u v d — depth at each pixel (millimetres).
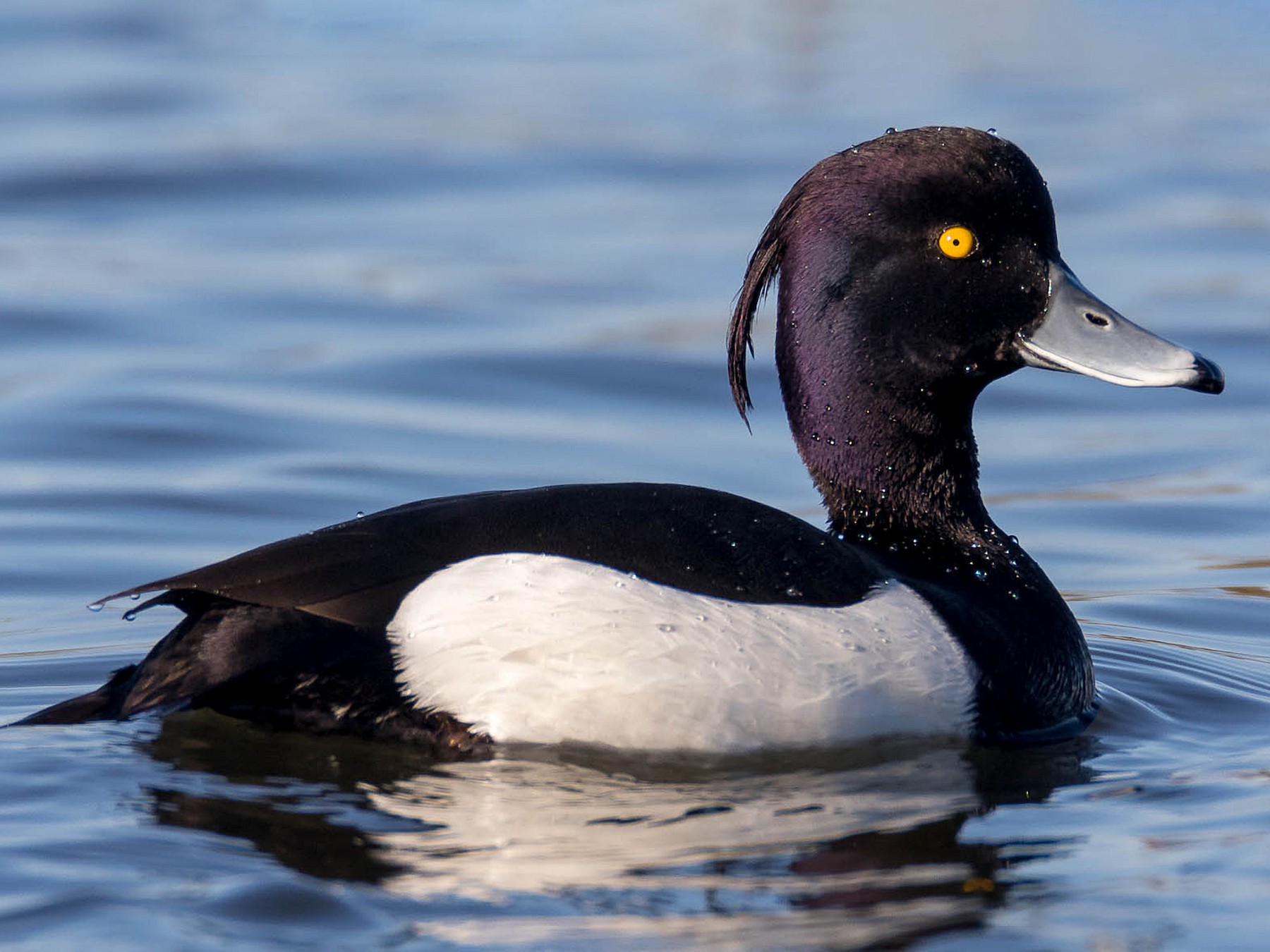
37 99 26531
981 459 14719
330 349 16766
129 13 33469
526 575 7867
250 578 7824
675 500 8352
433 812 7375
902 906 6473
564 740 7809
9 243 20078
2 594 11258
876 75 29328
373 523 8133
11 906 6363
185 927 6215
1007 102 27328
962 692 8227
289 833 7121
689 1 36750
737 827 7262
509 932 6211
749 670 7816
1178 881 6680
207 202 22125
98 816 7250
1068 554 12617
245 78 28625
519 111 26859
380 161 23766
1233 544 12727
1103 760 8297
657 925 6277
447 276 19188
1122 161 23875
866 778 7934
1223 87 28531
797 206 9227
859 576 8352
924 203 8969
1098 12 34438
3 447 13969
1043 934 6207
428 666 7836
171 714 8180
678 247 20297
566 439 14633
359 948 6070
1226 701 9422
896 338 9086
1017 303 9039
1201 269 19312
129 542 12211
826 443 9305
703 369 16453
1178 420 15656
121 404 14977
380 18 34375
